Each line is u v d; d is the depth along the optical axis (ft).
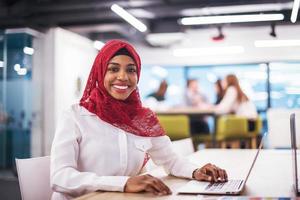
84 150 5.09
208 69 33.42
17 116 25.95
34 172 5.23
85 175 4.52
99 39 31.22
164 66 34.32
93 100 5.36
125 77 5.37
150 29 29.81
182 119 17.71
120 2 21.83
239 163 6.98
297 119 6.05
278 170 6.02
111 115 5.28
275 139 11.50
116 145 5.17
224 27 30.12
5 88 25.68
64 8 22.08
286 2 22.58
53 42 26.05
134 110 5.63
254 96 32.63
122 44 5.46
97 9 23.08
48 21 23.62
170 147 5.72
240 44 32.01
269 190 4.36
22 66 25.96
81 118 5.17
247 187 4.56
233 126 18.95
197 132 20.81
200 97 33.53
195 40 32.83
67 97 27.73
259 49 31.78
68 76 27.94
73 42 28.53
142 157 5.40
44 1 22.12
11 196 16.16
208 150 9.77
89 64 31.14
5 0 22.06
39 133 25.91
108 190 4.27
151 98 32.63
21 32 24.49
